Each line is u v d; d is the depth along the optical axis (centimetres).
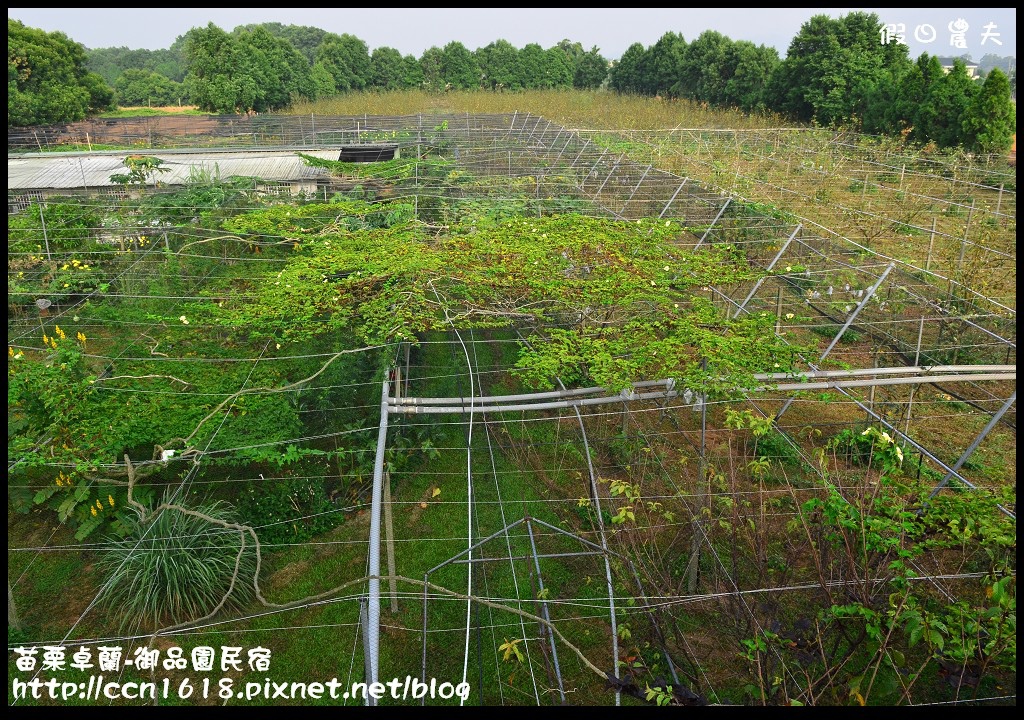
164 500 770
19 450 768
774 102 3541
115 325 1046
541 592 632
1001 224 1816
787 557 698
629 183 1877
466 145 2325
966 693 593
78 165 1998
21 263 1288
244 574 737
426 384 1044
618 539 718
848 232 1823
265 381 897
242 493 850
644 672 630
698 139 2805
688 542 768
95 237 1420
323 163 1888
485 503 870
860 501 541
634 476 899
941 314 1239
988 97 2336
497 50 4897
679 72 4381
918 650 642
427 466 947
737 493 703
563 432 1015
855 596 521
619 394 891
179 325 1027
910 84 2717
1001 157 2272
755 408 1070
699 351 847
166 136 2880
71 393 829
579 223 1412
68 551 804
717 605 634
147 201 1564
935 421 1048
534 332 1098
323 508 855
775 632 527
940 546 539
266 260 1284
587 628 709
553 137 2586
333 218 1487
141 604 714
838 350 1250
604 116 3606
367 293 1114
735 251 1317
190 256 1266
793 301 1398
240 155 2181
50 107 3291
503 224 1405
